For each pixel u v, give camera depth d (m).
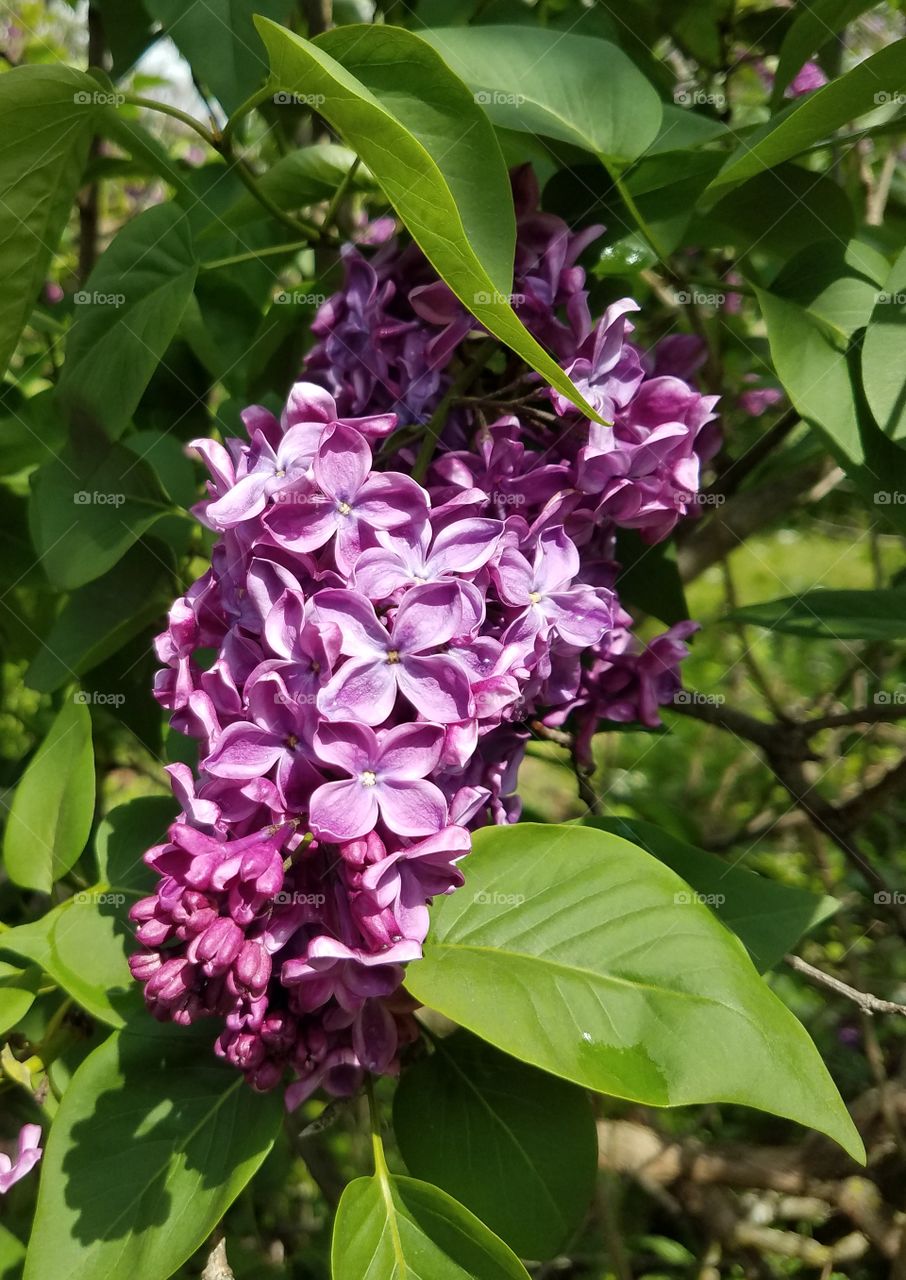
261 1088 0.17
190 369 0.30
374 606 0.17
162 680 0.18
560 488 0.19
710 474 0.32
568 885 0.18
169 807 0.22
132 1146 0.18
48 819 0.22
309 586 0.17
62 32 0.49
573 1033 0.16
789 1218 0.29
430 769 0.16
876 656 0.34
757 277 0.25
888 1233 0.25
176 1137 0.18
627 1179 0.30
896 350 0.19
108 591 0.26
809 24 0.24
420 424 0.20
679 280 0.24
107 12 0.28
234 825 0.16
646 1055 0.16
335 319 0.21
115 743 0.39
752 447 0.28
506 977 0.17
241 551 0.17
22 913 0.33
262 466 0.17
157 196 0.50
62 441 0.31
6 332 0.24
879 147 0.35
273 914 0.16
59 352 0.39
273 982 0.17
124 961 0.20
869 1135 0.26
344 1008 0.16
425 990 0.17
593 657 0.22
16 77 0.19
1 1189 0.19
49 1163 0.18
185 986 0.16
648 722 0.21
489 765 0.19
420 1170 0.19
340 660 0.16
